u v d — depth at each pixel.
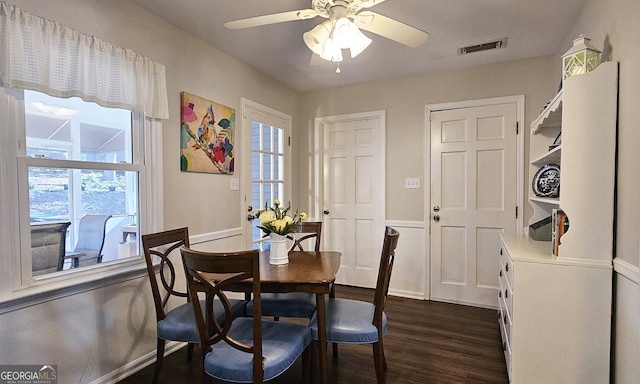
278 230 2.03
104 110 2.01
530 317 1.75
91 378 1.89
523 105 3.08
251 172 3.32
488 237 3.26
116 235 2.09
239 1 2.12
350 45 1.72
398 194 3.64
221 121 2.88
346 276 3.96
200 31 2.53
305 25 2.43
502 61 3.14
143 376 2.08
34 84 1.58
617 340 1.57
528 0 2.10
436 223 3.47
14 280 1.58
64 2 1.75
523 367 1.77
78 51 1.76
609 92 1.60
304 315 2.12
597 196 1.63
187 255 1.43
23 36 1.55
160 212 2.31
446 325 2.83
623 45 1.55
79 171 1.89
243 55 3.00
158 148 2.29
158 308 1.94
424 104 3.49
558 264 1.70
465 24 2.41
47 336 1.69
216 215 2.86
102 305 1.96
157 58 2.30
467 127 3.31
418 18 2.32
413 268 3.58
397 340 2.55
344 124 3.94
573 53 1.76
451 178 3.40
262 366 1.43
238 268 1.38
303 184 4.15
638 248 1.39
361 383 2.00
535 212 2.64
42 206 1.72
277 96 3.72
